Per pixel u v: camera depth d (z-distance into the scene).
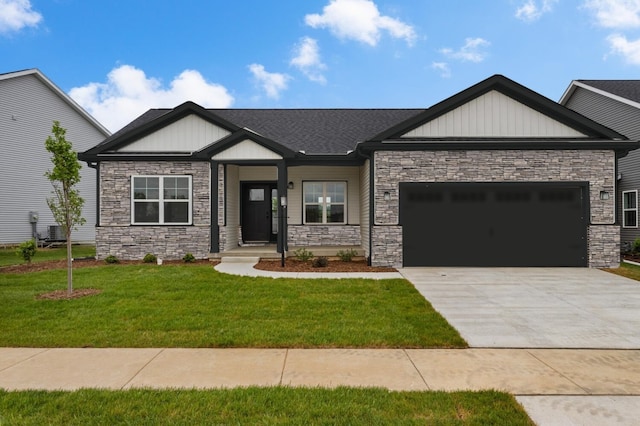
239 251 12.51
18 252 11.71
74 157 7.57
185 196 12.73
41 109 20.16
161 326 5.61
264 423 3.05
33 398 3.47
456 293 7.94
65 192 7.53
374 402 3.41
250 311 6.38
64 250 17.75
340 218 14.52
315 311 6.39
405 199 11.23
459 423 3.08
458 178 11.18
